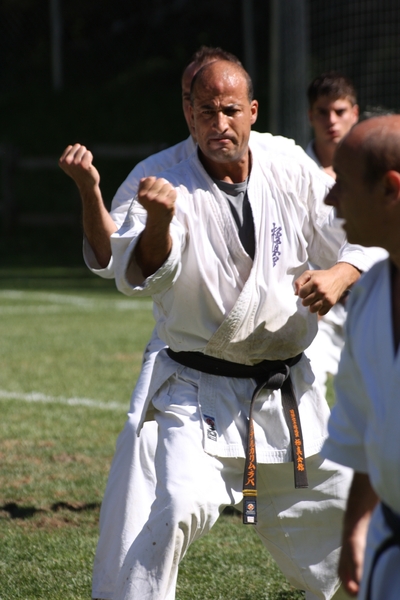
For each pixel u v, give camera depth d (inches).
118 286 344.5
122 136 2888.8
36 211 2689.5
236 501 385.1
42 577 491.8
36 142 2945.4
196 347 390.3
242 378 391.2
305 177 401.4
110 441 770.2
